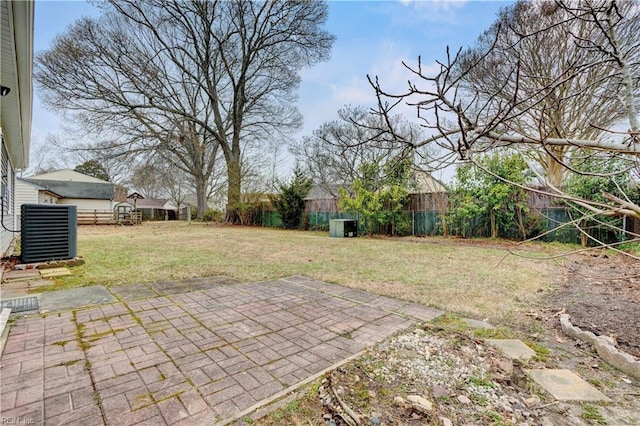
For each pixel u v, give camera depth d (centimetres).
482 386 196
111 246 848
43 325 283
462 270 546
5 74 419
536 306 350
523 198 919
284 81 1870
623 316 308
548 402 182
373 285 441
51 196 1983
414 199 1205
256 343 252
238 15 1711
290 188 1625
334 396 183
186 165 2014
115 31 1430
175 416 162
